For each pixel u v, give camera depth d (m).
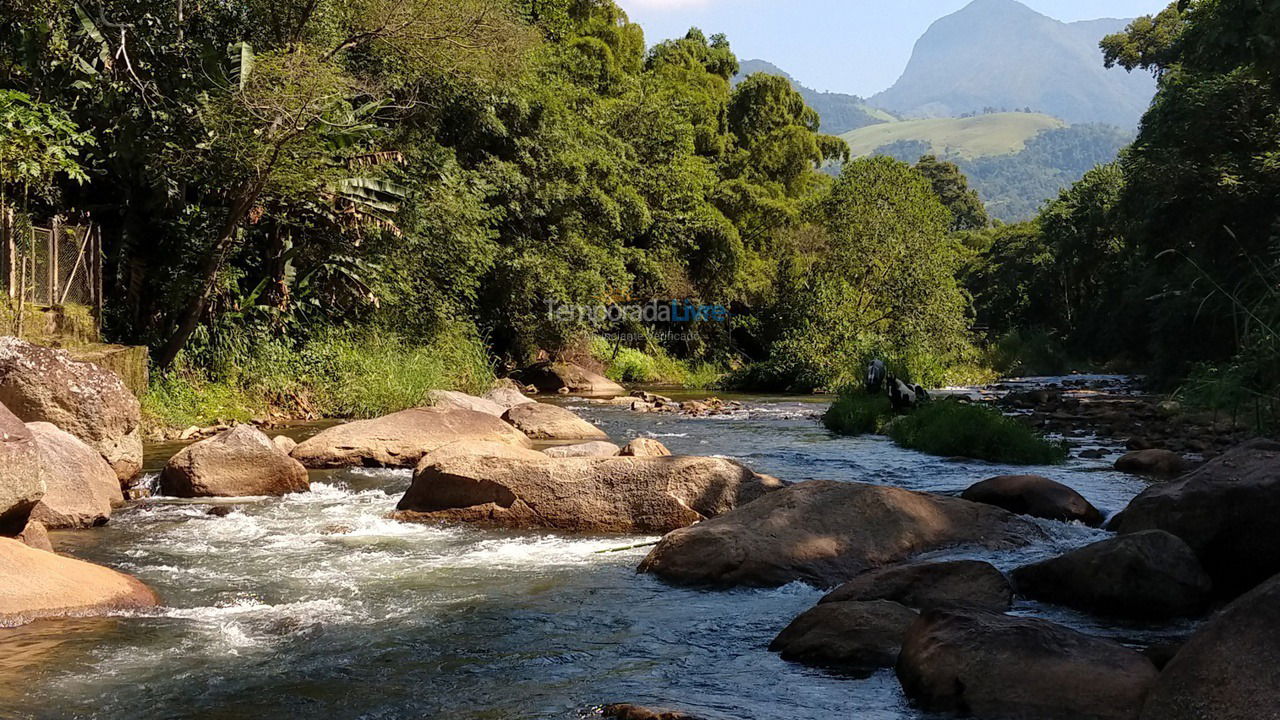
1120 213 35.28
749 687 4.62
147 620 5.74
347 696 4.54
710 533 6.91
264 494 10.31
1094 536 7.85
